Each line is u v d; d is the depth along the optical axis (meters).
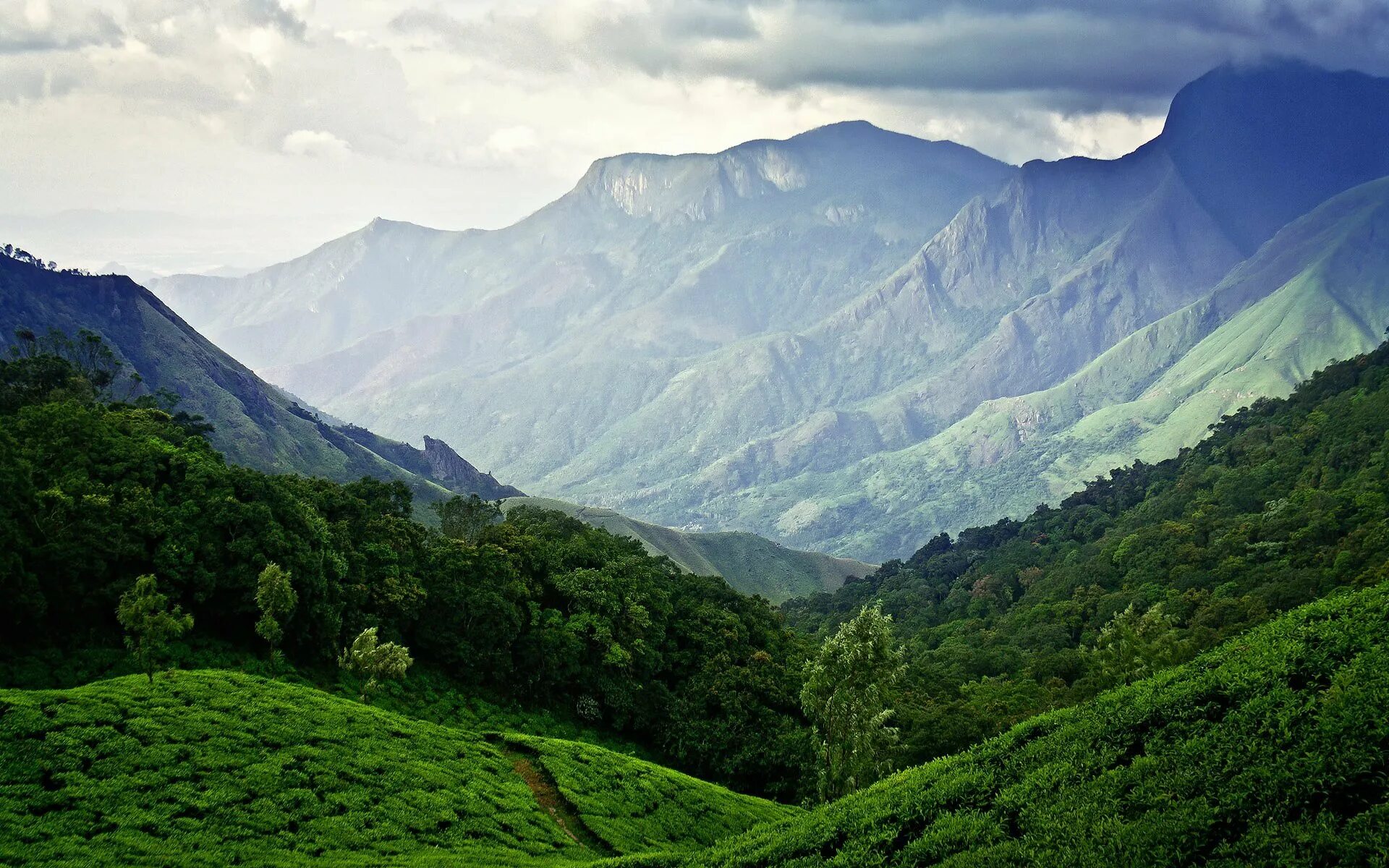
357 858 45.09
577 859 53.50
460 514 127.44
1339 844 25.27
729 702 97.38
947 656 155.62
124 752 47.25
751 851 42.69
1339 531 141.75
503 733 74.00
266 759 51.69
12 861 36.62
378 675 75.06
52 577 67.00
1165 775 32.12
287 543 78.62
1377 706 28.92
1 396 130.88
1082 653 98.31
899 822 38.44
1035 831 32.91
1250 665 35.34
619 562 116.56
